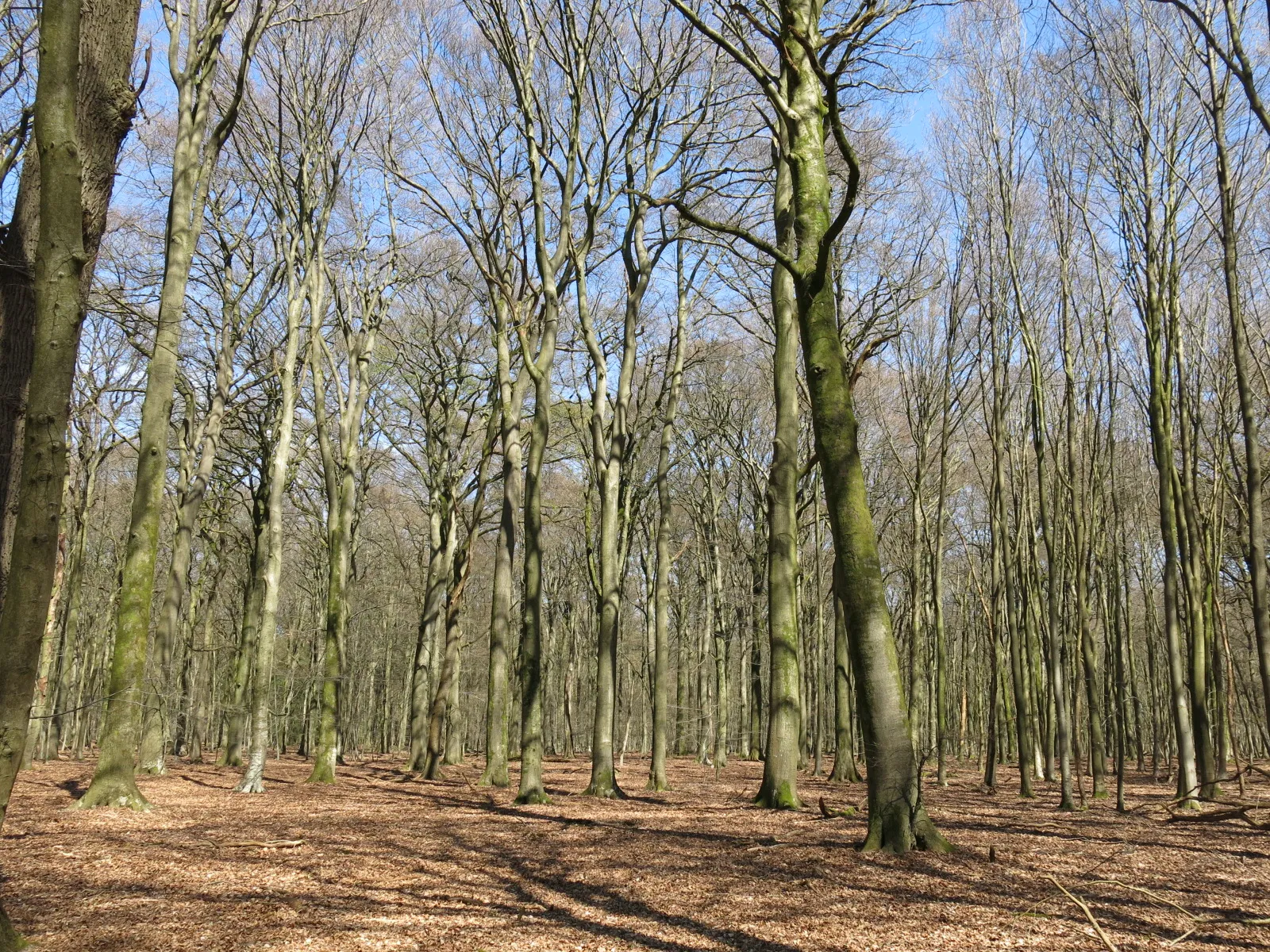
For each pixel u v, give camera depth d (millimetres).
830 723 35156
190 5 14039
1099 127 14977
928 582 28500
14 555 4859
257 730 16984
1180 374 15273
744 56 9492
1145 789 19500
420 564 33094
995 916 6504
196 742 29594
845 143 7812
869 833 9367
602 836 10656
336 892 7234
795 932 6051
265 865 8445
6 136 11125
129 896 6902
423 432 27766
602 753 16531
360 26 18234
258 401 25500
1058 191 14344
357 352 21281
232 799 15266
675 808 14453
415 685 25188
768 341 21297
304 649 40156
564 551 38312
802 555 29141
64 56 5094
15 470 6527
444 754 31109
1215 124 12336
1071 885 7559
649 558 34281
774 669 14555
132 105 8344
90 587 36562
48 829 10398
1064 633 17375
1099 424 15656
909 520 30172
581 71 15977
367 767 28016
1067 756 14008
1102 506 16609
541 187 15789
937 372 20281
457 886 7605
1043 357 16656
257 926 6031
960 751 32281
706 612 33250
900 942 5805
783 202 15125
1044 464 14008
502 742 18547
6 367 6566
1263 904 7004
